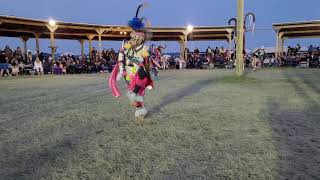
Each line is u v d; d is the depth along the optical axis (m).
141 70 5.62
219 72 21.36
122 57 5.66
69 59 24.88
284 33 31.41
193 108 6.93
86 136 4.77
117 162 3.69
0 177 3.28
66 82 14.46
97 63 25.75
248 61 29.70
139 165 3.59
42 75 20.91
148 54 5.69
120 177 3.28
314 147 4.14
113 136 4.76
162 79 15.39
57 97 9.11
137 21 5.64
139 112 5.55
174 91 10.12
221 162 3.65
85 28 27.53
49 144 4.39
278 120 5.70
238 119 5.80
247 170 3.41
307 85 11.58
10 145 4.36
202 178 3.23
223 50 30.59
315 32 30.48
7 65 20.44
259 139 4.53
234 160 3.71
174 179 3.21
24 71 22.23
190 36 33.81
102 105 7.55
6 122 5.76
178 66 29.64
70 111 6.75
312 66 27.11
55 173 3.38
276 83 12.38
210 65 29.30
